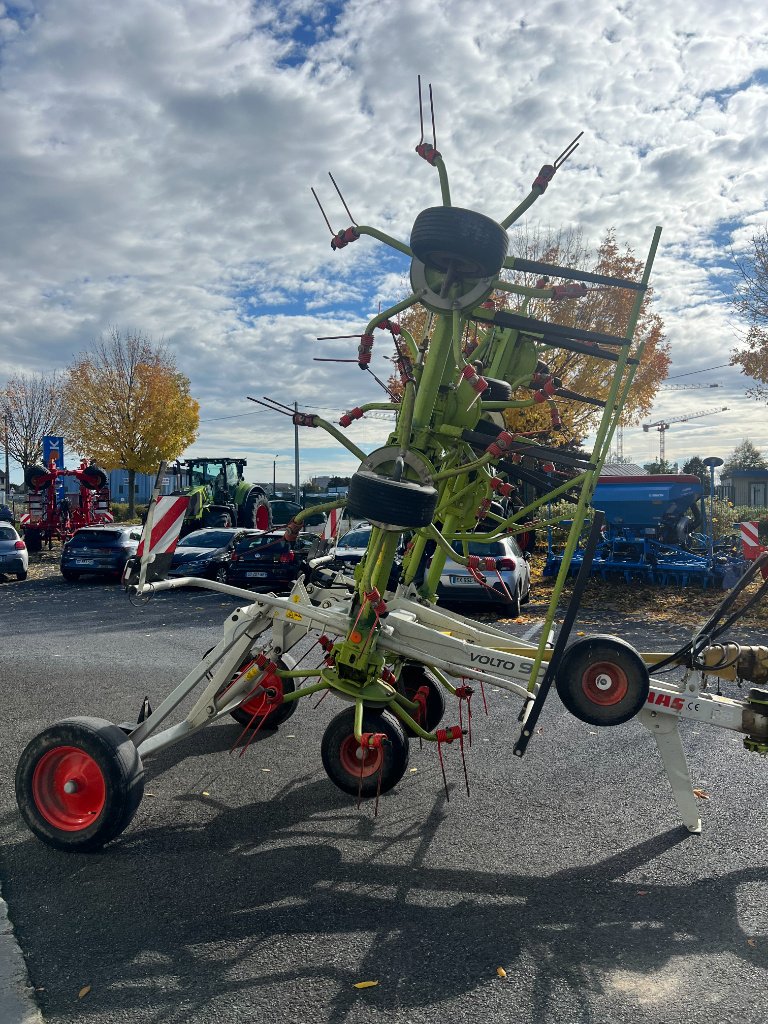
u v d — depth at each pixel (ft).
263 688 16.55
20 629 39.50
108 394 105.40
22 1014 9.45
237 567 52.75
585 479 14.30
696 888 12.91
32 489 85.66
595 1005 9.79
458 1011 9.68
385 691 16.03
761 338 66.23
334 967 10.60
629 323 14.17
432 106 14.30
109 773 13.80
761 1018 9.51
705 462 52.90
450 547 16.38
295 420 15.89
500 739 21.21
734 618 15.25
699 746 20.47
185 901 12.42
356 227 15.39
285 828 15.35
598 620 41.37
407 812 16.16
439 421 15.76
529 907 12.29
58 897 12.55
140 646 34.37
